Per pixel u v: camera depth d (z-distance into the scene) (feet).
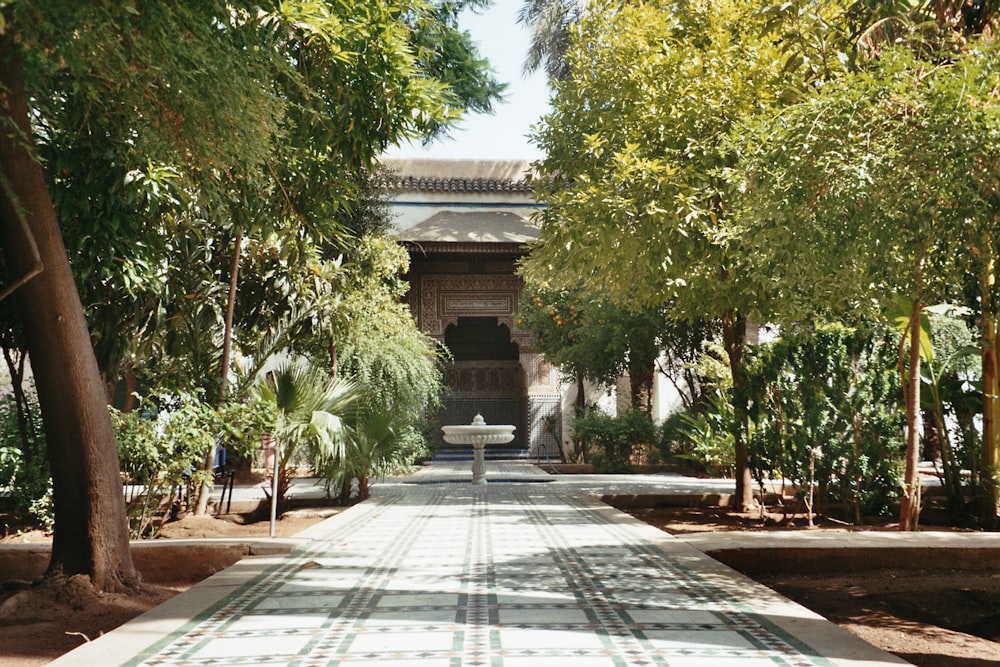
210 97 16.15
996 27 23.56
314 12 18.01
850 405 29.40
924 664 13.24
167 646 12.25
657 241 29.25
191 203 25.38
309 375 31.45
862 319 29.09
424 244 66.74
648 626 13.33
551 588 16.75
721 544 21.20
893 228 17.26
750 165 18.85
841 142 16.92
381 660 11.39
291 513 34.06
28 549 21.02
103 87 17.56
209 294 33.58
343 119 21.47
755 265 21.56
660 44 31.07
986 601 17.37
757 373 30.32
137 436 25.14
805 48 27.07
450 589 16.70
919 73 17.85
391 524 28.50
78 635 14.93
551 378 71.41
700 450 48.39
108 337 26.81
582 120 33.47
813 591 18.66
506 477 54.08
